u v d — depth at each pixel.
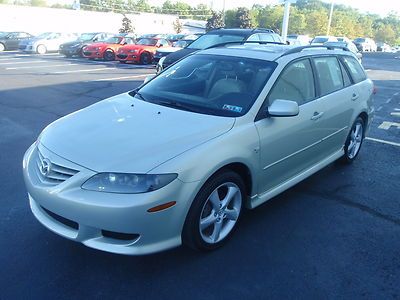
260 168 3.51
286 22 18.36
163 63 11.03
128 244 2.77
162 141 2.95
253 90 3.64
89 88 11.30
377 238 3.64
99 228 2.71
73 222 2.82
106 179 2.69
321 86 4.43
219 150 3.03
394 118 8.78
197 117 3.36
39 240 3.33
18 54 23.36
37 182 2.96
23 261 3.05
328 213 4.07
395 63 27.02
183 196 2.81
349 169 5.39
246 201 3.58
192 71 4.19
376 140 6.93
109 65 18.48
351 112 5.03
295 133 3.86
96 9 86.38
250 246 3.39
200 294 2.80
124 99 3.99
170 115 3.41
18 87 11.08
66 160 2.85
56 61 19.56
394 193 4.65
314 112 4.15
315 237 3.59
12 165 4.98
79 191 2.72
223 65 4.07
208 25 48.53
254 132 3.37
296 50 4.25
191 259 3.17
